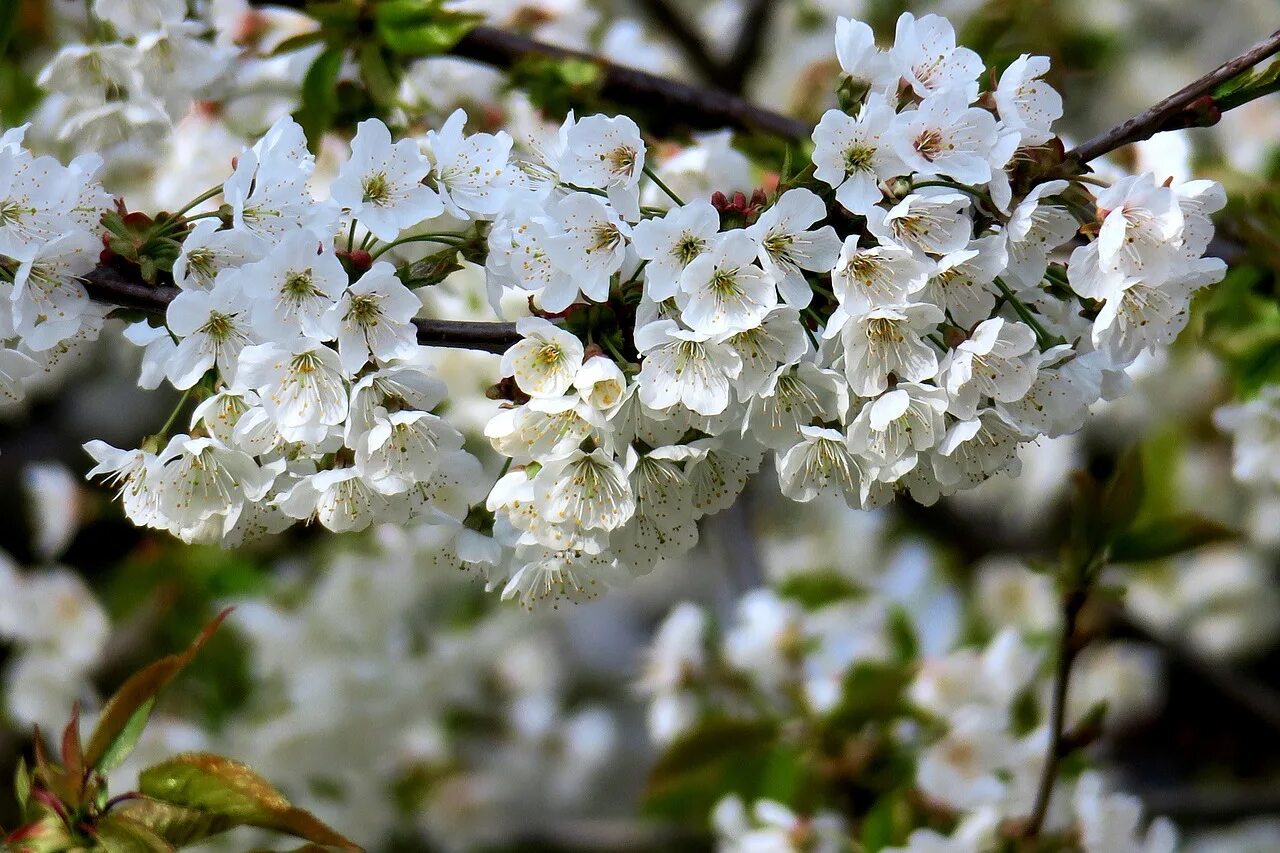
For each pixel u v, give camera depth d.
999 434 1.67
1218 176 1.96
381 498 1.69
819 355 1.67
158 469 1.68
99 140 1.92
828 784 1.98
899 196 1.65
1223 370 2.18
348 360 1.66
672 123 1.98
